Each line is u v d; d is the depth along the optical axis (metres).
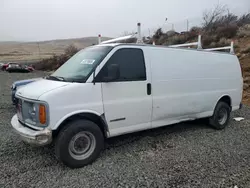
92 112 3.69
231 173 3.51
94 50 4.25
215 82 5.64
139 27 4.88
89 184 3.18
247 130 5.83
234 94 6.21
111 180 3.28
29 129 3.59
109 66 3.75
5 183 3.18
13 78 24.56
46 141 3.35
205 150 4.42
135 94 4.18
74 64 4.22
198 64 5.25
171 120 4.85
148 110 4.38
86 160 3.70
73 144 3.58
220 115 5.87
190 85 5.07
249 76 12.28
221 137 5.23
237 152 4.33
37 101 3.38
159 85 4.50
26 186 3.12
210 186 3.14
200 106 5.34
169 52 4.74
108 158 4.01
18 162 3.84
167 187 3.12
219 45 17.80
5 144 4.62
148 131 5.57
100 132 3.84
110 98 3.89
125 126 4.13
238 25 23.20
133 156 4.11
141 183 3.21
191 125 6.20
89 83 3.68
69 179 3.31
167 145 4.68
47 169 3.60
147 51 4.40
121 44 4.10
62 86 3.53
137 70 4.21
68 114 3.47
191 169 3.62
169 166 3.72
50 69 40.12
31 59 63.31
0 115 7.25
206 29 23.56
